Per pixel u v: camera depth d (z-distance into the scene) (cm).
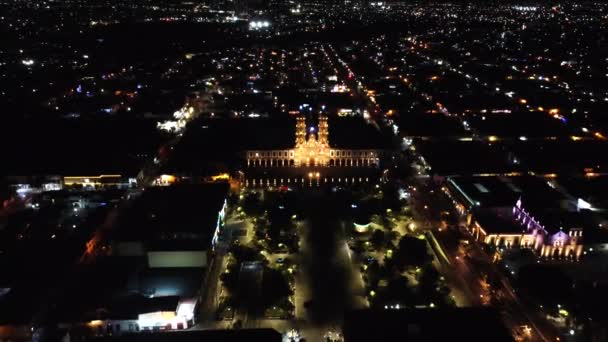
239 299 19938
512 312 19588
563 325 18850
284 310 19450
